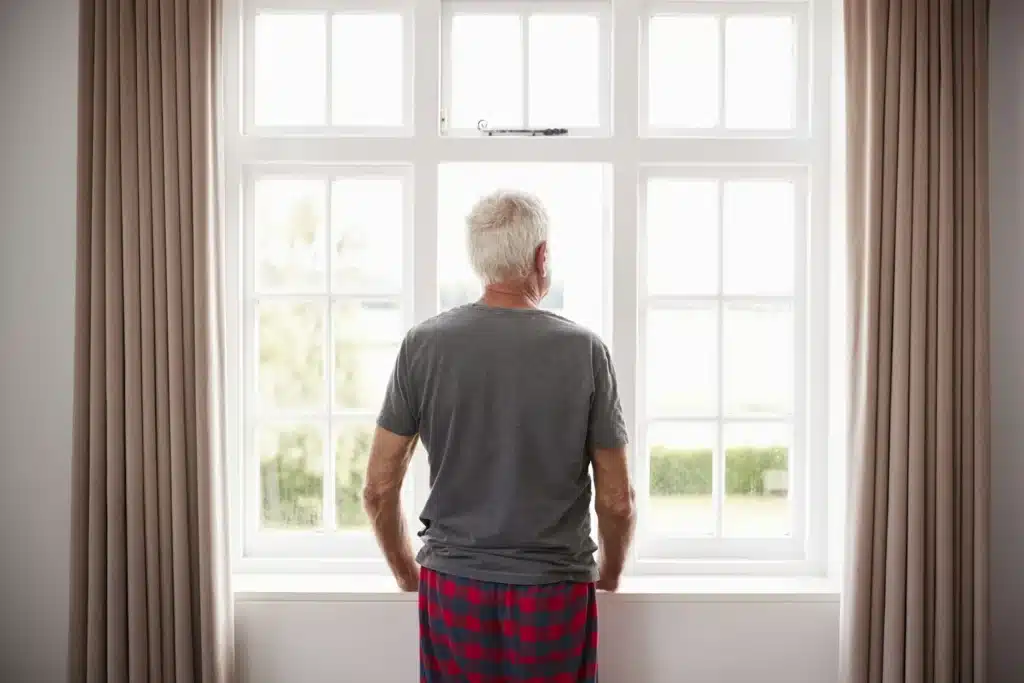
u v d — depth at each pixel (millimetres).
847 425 2025
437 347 1640
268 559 2299
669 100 2381
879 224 1980
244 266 2305
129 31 1975
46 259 2156
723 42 2326
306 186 2361
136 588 1967
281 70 2355
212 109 2004
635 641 2104
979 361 1976
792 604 2111
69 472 2164
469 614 1621
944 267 1956
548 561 1631
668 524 2404
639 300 2326
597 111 2357
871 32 1975
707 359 2393
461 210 4688
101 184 1985
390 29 2346
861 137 2008
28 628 2166
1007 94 2152
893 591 1963
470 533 1638
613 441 1684
